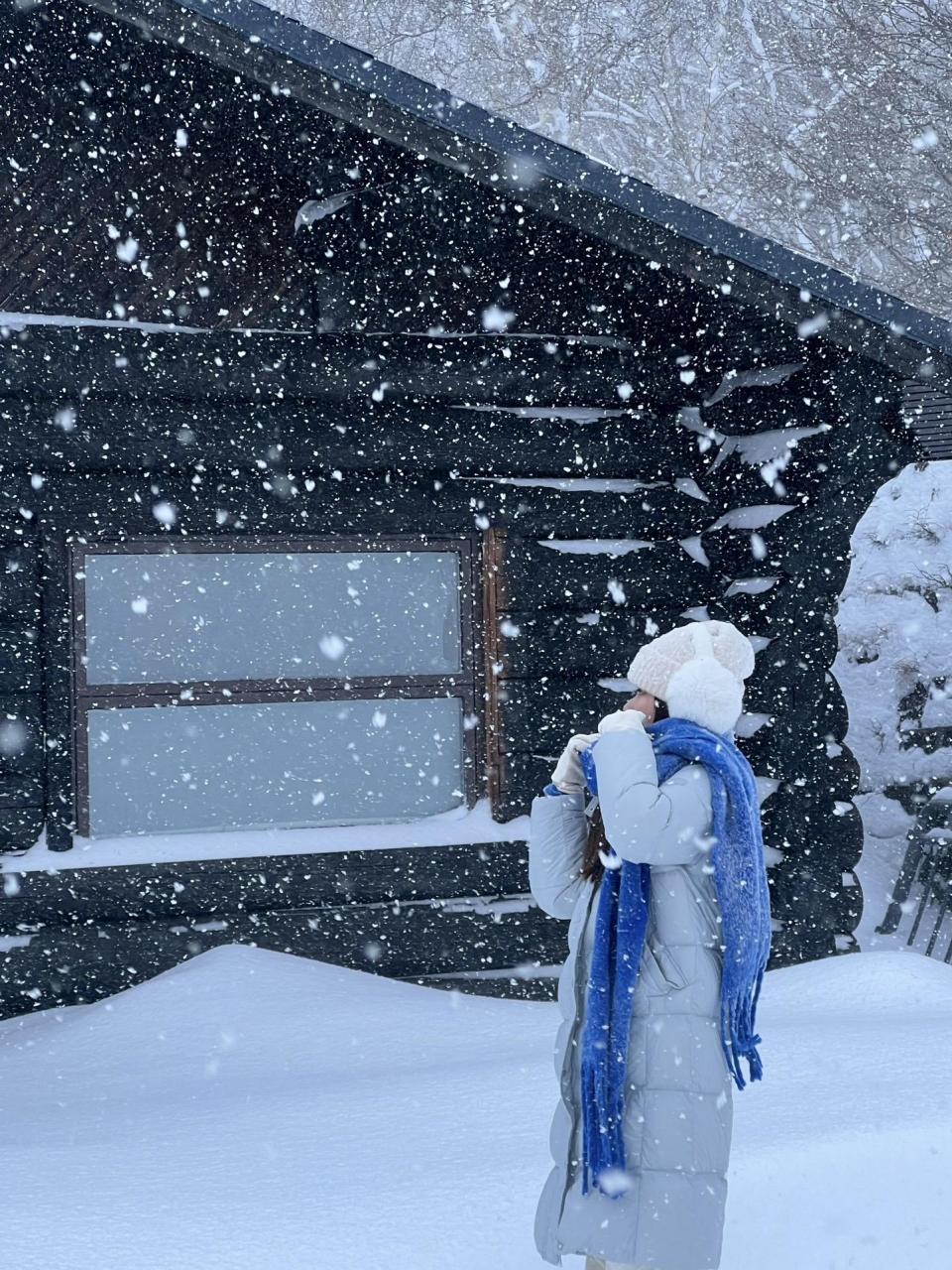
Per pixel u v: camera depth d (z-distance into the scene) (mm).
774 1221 3236
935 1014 5246
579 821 3107
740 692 2986
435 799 6828
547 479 6941
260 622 6680
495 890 6637
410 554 6859
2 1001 6125
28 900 6191
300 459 6539
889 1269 3109
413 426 6691
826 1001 5598
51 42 6074
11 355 6184
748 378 7102
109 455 6324
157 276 6477
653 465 7066
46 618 6316
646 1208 2639
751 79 22938
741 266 6027
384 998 5785
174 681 6551
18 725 6254
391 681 6750
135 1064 5055
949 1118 3660
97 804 6457
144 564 6547
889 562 16469
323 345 6547
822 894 6816
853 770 6895
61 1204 3234
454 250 6578
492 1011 5730
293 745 6703
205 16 5359
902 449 6898
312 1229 3049
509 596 6820
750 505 7008
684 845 2748
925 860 10352
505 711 6777
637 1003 2734
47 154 6375
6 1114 4449
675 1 23219
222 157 6473
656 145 23531
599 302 6879
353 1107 4062
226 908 6387
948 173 18859
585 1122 2668
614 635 6922
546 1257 2771
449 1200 3201
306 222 6207
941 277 19172
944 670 14547
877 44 19547
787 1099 3938
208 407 6453
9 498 6270
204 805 6582
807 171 19984
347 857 6508
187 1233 3035
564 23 23547
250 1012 5488
